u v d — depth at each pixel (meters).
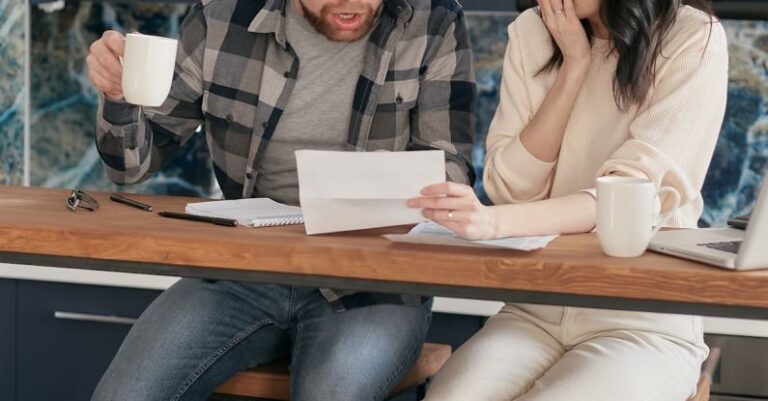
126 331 3.30
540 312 2.49
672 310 1.96
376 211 2.18
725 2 3.41
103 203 2.50
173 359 2.49
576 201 2.28
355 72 2.79
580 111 2.58
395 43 2.75
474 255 2.03
